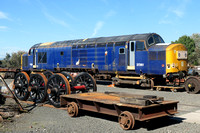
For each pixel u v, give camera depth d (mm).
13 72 26219
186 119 7246
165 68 14688
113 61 17250
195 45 63906
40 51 22828
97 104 6754
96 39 18766
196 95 12953
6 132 5824
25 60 24594
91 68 18641
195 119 7234
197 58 57688
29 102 10062
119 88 16562
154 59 15148
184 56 15211
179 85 15516
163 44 15273
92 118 7336
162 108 6336
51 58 21703
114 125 6449
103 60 17859
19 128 6203
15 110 8461
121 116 6031
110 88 16469
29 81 9984
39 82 9930
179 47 14914
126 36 16969
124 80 16812
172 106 6672
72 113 7531
